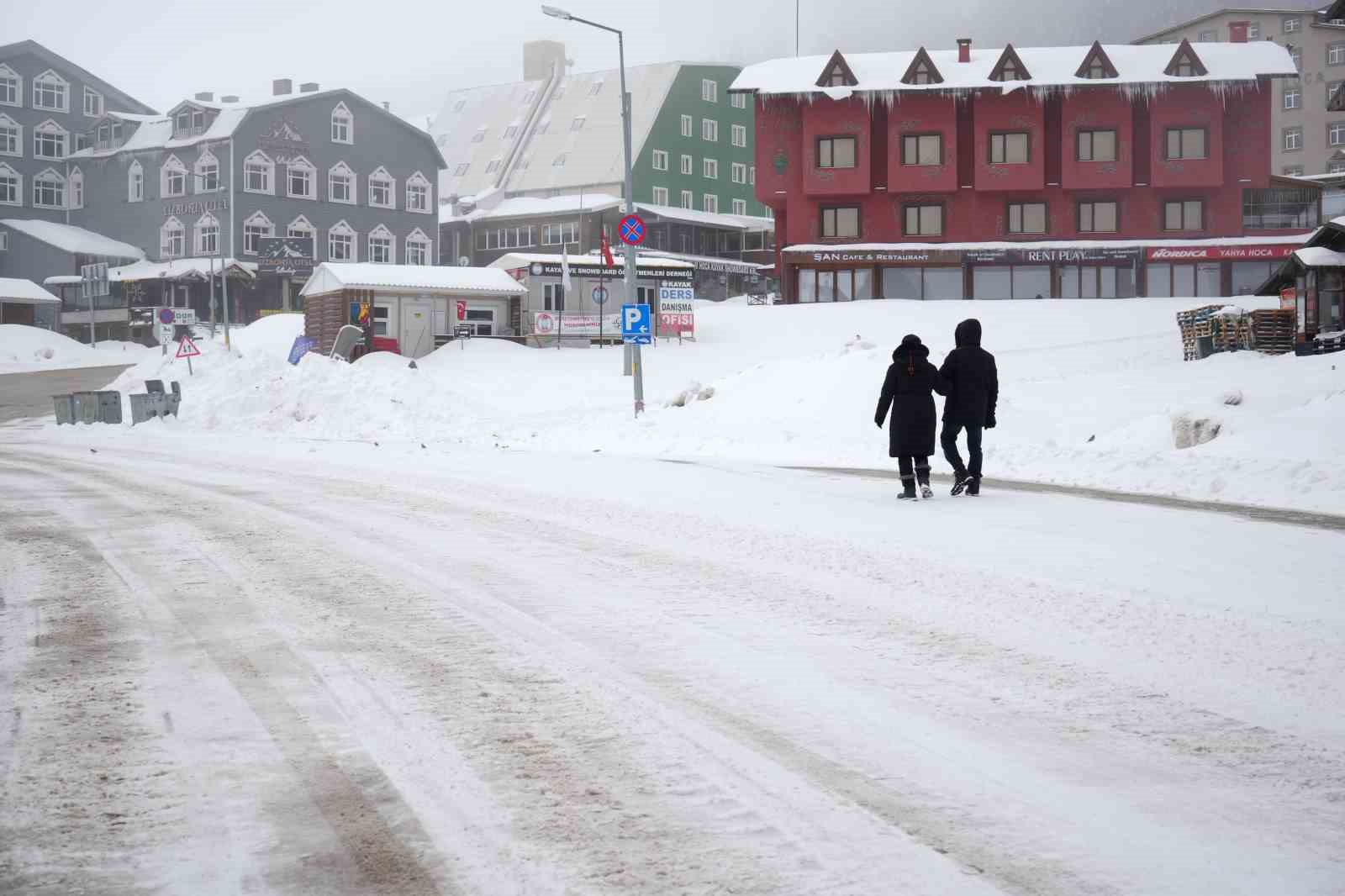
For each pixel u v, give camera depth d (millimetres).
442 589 8539
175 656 6602
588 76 107000
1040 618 7340
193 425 30953
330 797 4340
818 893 3486
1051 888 3516
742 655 6477
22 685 5980
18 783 4504
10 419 37469
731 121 103500
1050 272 64750
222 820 4121
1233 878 3576
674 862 3725
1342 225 34375
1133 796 4285
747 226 98000
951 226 65312
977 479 13719
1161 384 26250
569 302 54500
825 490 14648
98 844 3906
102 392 33219
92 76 89688
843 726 5148
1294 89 107312
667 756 4777
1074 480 15781
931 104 64375
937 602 7863
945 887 3523
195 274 77812
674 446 22688
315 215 83812
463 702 5594
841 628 7125
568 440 24703
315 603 8102
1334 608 7516
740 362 47156
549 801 4281
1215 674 5992
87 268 70312
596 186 97125
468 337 53188
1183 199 64562
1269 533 10617
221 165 80125
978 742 4918
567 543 10656
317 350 53031
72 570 9500
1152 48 66125
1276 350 34844
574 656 6480
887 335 51156
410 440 26672
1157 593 8039
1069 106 64125
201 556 10141
